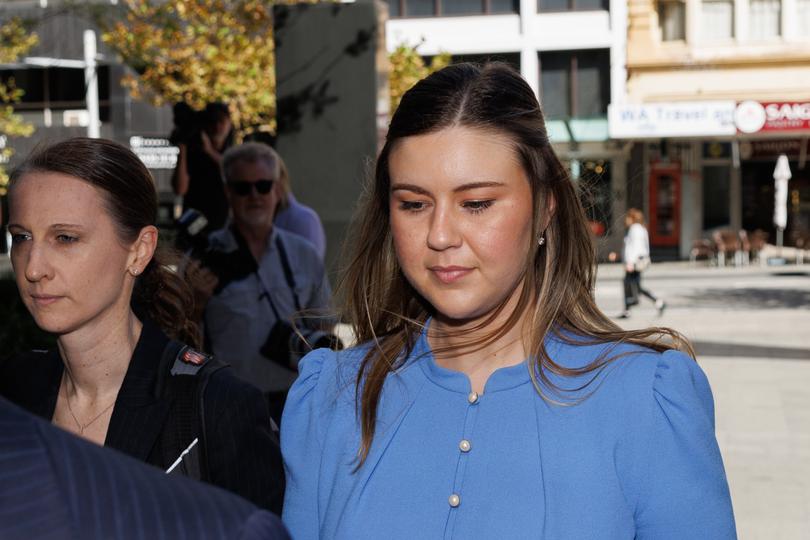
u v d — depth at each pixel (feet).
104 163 6.73
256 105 57.47
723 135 83.92
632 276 51.47
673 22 87.15
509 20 89.92
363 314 6.53
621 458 5.44
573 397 5.57
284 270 13.85
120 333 6.93
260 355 13.56
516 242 5.53
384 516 5.61
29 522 2.34
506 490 5.44
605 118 87.20
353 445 5.99
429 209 5.54
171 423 6.64
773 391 30.22
